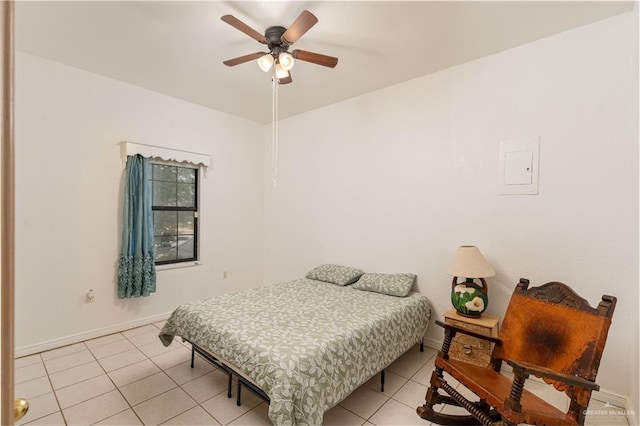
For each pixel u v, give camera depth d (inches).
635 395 75.1
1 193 19.7
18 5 80.3
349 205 146.7
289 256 174.1
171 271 147.0
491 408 74.0
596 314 64.1
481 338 78.7
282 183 177.8
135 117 133.3
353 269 138.9
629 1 78.6
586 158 88.8
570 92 91.2
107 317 126.4
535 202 97.1
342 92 138.6
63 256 115.3
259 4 80.0
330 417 77.6
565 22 87.4
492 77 105.3
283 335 77.1
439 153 117.6
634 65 80.2
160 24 89.3
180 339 123.2
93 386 89.7
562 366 64.9
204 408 80.4
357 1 78.6
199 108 156.2
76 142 118.0
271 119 178.7
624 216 83.2
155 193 144.8
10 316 20.1
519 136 99.8
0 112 19.6
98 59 110.6
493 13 83.3
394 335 94.3
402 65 113.0
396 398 86.0
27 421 74.5
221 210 167.0
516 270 100.5
